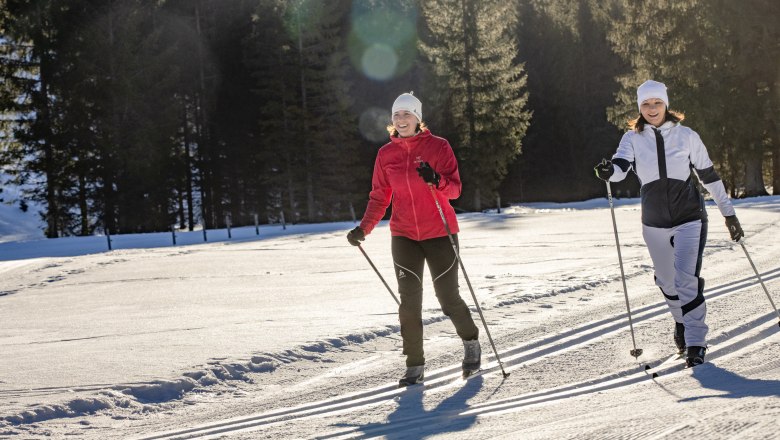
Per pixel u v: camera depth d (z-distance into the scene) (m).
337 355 7.00
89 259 19.34
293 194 50.62
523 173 60.25
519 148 48.50
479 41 47.22
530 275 11.98
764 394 4.20
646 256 13.92
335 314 9.05
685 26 39.72
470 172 48.16
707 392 4.50
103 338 8.09
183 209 57.16
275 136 49.94
